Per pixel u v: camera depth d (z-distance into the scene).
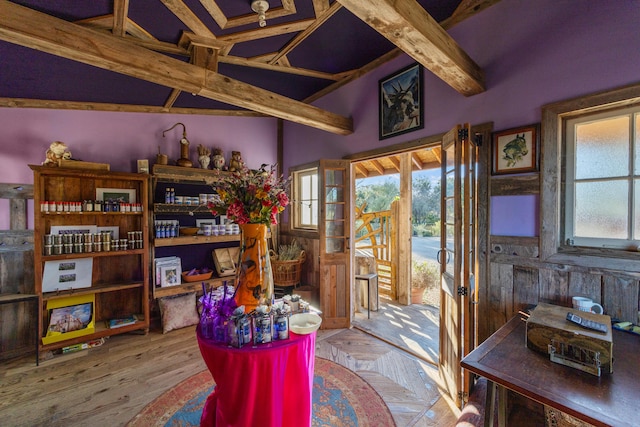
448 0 2.30
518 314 1.87
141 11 1.99
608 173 1.80
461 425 1.67
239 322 1.44
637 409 0.93
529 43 2.04
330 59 3.06
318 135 4.08
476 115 2.34
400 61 2.95
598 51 1.75
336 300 3.51
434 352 2.84
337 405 2.06
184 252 3.87
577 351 1.19
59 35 1.63
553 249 1.94
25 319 2.82
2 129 2.75
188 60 2.70
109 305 3.33
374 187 11.90
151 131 3.61
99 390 2.21
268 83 3.62
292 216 4.53
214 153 4.04
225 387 1.41
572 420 1.28
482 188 2.28
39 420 1.90
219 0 1.93
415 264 5.19
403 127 2.92
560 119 1.93
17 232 2.79
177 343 3.02
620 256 1.71
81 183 3.10
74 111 3.12
